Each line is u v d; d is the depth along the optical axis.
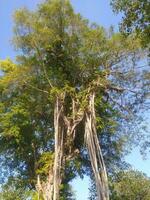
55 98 31.81
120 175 36.06
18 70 32.00
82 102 31.30
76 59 32.53
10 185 34.62
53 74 32.47
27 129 34.19
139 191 48.72
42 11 31.38
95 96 32.38
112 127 33.94
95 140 29.86
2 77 34.50
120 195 44.59
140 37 17.42
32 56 32.03
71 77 33.03
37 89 32.94
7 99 34.59
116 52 32.34
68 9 31.59
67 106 32.06
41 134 34.84
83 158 34.00
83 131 31.78
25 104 34.00
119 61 32.72
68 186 32.03
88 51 32.16
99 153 29.42
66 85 31.91
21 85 33.12
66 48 32.25
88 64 32.59
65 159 31.34
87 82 32.84
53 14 31.42
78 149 32.22
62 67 33.03
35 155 34.25
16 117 33.72
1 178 35.09
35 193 31.06
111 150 35.19
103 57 32.62
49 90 32.78
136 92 33.59
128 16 17.23
